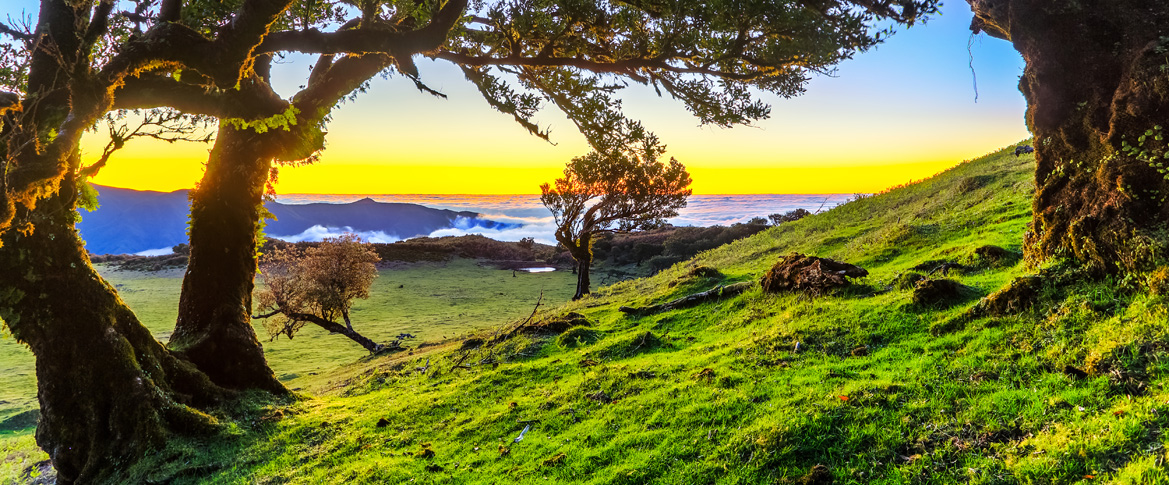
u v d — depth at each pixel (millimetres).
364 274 31062
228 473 8336
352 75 12992
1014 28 9445
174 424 9984
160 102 10539
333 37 8570
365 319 44938
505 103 10680
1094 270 7582
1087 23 8523
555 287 62312
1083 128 8430
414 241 95438
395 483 6848
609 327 14188
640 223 33531
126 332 10664
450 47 11695
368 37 8562
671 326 13148
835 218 25203
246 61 8469
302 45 8562
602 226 33500
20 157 7574
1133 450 4352
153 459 9250
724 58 8852
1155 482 3877
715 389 7637
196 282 13016
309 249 31250
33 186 7180
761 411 6598
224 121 10492
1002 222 14773
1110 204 7555
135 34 9156
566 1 9391
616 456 6352
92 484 9273
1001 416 5398
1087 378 5656
